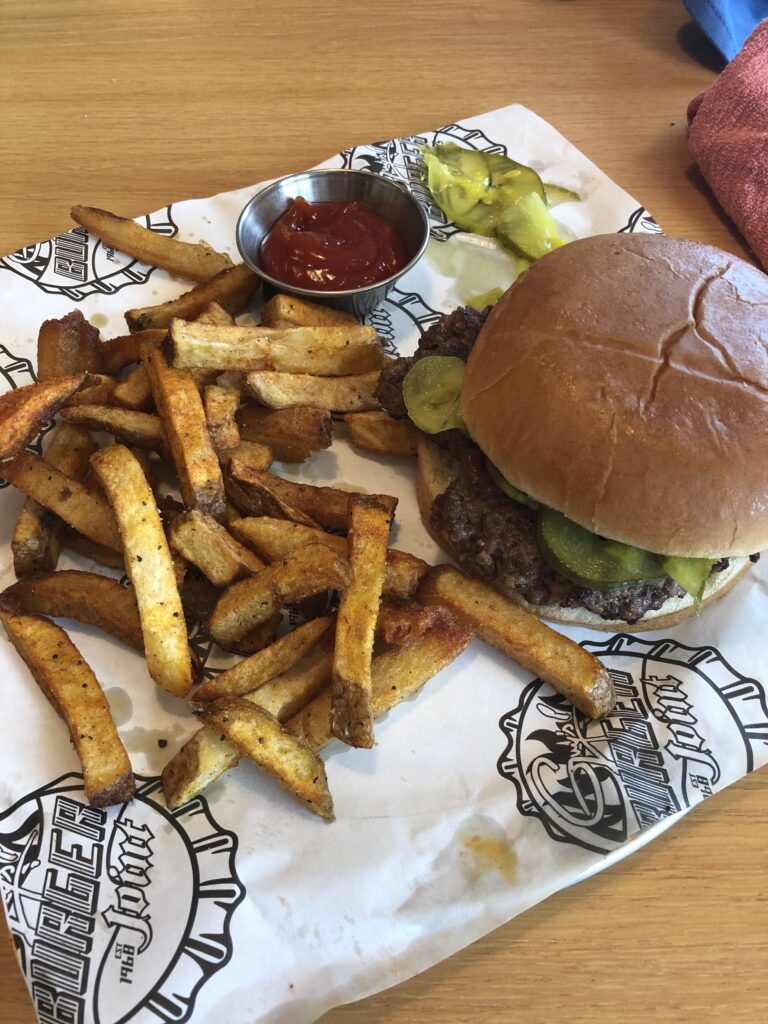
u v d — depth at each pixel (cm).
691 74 52
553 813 26
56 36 51
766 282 29
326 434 31
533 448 26
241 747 24
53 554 29
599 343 26
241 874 24
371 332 33
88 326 33
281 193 38
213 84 49
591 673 27
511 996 23
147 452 31
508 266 41
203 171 44
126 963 23
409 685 26
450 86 50
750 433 25
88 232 39
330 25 53
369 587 26
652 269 28
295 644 26
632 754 27
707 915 24
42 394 28
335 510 30
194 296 35
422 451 32
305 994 23
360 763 27
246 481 29
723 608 30
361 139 46
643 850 26
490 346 28
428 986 23
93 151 44
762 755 27
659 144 48
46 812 25
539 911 24
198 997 22
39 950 23
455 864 25
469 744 27
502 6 56
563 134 48
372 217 38
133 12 53
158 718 27
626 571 26
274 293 36
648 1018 23
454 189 43
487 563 28
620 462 25
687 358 25
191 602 28
